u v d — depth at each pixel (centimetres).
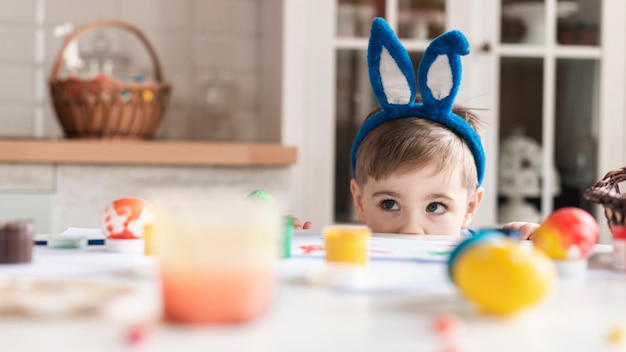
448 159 126
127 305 48
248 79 256
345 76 230
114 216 83
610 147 244
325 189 228
